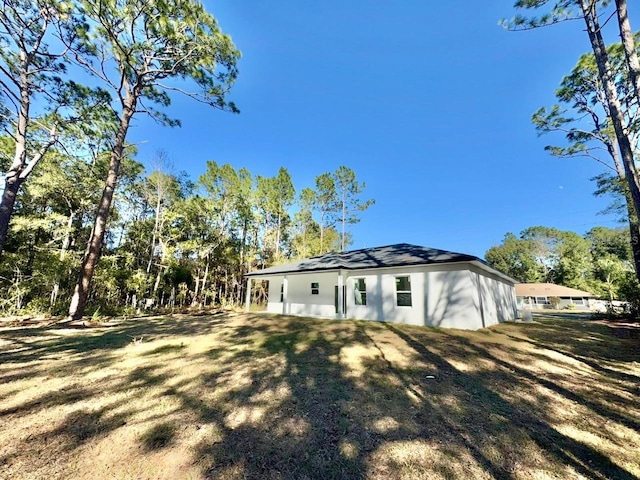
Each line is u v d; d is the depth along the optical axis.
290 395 3.55
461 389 3.79
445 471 2.06
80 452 2.26
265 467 2.09
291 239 28.48
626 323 11.29
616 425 2.79
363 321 11.10
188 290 19.28
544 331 8.89
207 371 4.51
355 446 2.39
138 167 18.86
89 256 9.73
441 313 9.68
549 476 2.01
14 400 3.29
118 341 6.80
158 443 2.41
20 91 8.67
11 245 15.41
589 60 12.77
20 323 9.24
